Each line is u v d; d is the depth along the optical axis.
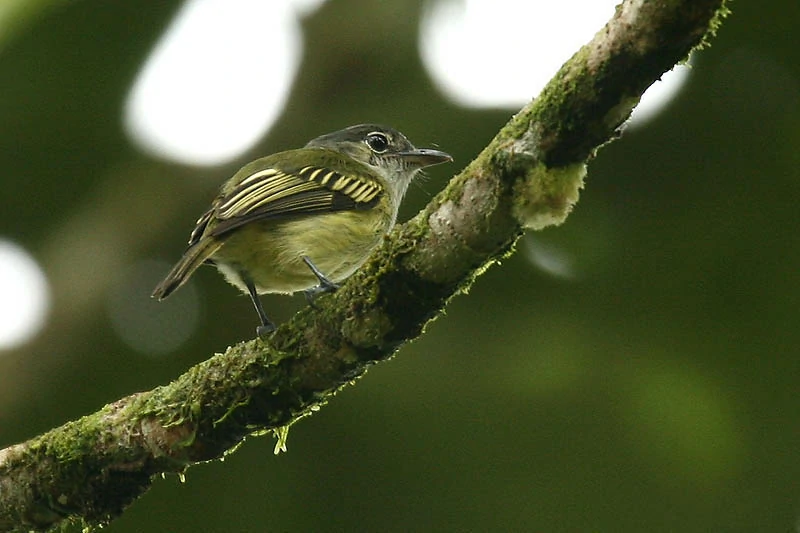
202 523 12.70
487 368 12.38
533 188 6.70
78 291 12.88
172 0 12.12
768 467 12.16
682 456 12.23
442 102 12.86
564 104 6.43
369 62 13.12
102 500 8.09
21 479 8.06
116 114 13.09
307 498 12.70
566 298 12.39
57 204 13.86
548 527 12.48
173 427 7.83
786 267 12.07
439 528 12.56
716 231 12.12
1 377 12.49
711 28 6.07
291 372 7.66
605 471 12.36
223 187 10.29
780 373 12.12
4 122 13.02
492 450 12.45
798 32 11.46
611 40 6.18
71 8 11.79
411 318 7.38
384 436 12.56
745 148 11.98
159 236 13.31
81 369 12.86
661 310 12.27
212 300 13.13
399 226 7.28
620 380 12.20
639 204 12.25
